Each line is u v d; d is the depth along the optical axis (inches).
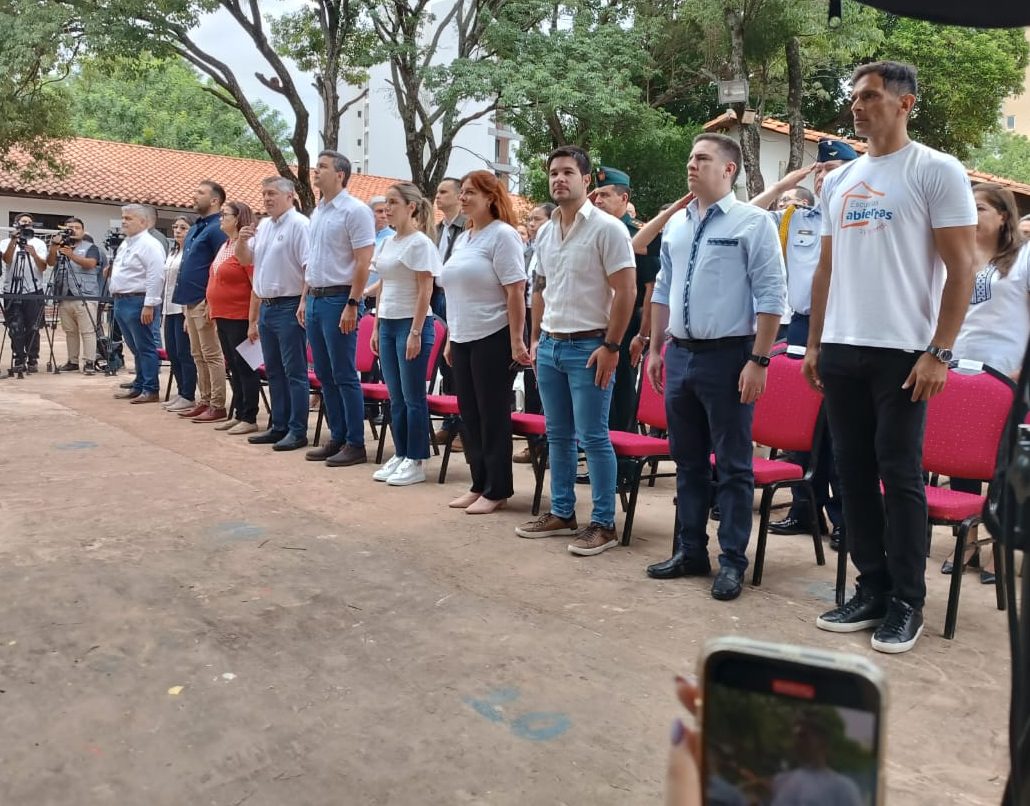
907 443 123.0
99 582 140.0
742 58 609.6
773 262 138.3
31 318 406.6
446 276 187.0
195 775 88.2
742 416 143.6
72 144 1067.9
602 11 639.1
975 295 169.2
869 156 125.0
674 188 689.6
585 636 124.0
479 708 102.9
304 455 242.5
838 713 24.4
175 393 354.9
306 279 230.1
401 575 147.4
